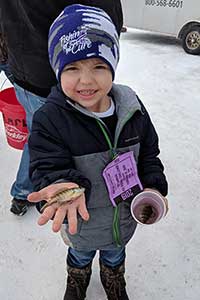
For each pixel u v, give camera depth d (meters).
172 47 6.64
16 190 2.25
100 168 1.31
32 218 2.28
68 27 1.18
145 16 6.61
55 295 1.80
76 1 1.47
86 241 1.47
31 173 1.22
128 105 1.30
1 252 2.03
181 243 2.13
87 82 1.19
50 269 1.94
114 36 1.24
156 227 2.24
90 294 1.80
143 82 4.80
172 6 6.23
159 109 3.98
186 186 2.65
